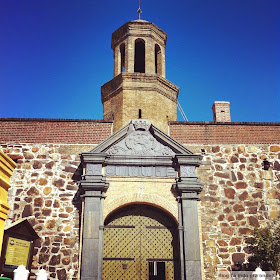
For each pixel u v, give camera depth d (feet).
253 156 48.49
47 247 42.68
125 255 42.34
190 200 42.93
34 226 43.62
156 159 44.91
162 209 43.50
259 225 44.73
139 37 58.59
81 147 48.57
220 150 48.75
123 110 51.88
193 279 39.34
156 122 51.60
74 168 47.01
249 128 50.29
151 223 43.88
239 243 43.65
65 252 42.50
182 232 41.70
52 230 43.50
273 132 50.11
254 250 41.68
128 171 44.57
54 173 46.60
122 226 42.78
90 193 42.57
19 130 49.32
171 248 42.70
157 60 60.59
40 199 45.03
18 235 35.86
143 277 41.42
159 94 53.93
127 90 53.31
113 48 62.39
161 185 44.16
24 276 23.79
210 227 44.24
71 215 44.32
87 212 41.70
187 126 50.62
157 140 46.52
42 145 48.34
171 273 41.60
